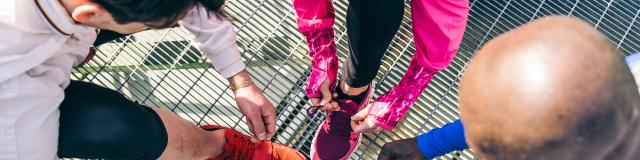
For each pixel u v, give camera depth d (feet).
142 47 7.23
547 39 2.65
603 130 2.56
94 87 4.91
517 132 2.66
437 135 5.40
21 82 3.91
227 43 5.28
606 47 2.64
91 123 4.72
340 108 6.33
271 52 7.14
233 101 7.02
